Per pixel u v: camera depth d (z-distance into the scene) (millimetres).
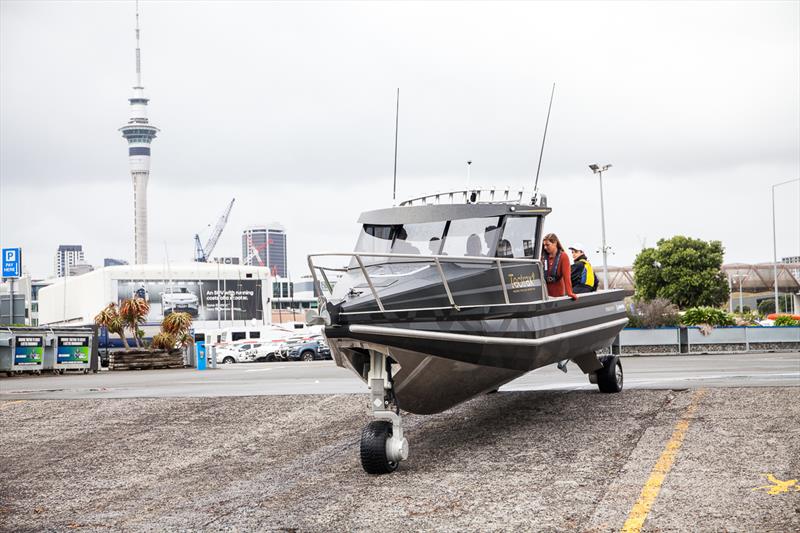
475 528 6656
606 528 6410
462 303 9156
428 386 9250
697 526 6293
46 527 7637
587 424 10297
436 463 9023
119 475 9742
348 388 15266
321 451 10242
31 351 29078
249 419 12461
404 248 10086
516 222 10273
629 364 22953
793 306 105312
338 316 8547
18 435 12539
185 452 10758
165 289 82250
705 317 36344
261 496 8234
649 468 8023
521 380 16141
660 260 68375
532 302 10047
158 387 18781
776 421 9484
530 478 8070
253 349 50844
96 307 82250
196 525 7312
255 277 85750
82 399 15117
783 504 6660
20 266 34438
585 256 12758
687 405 10758
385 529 6801
